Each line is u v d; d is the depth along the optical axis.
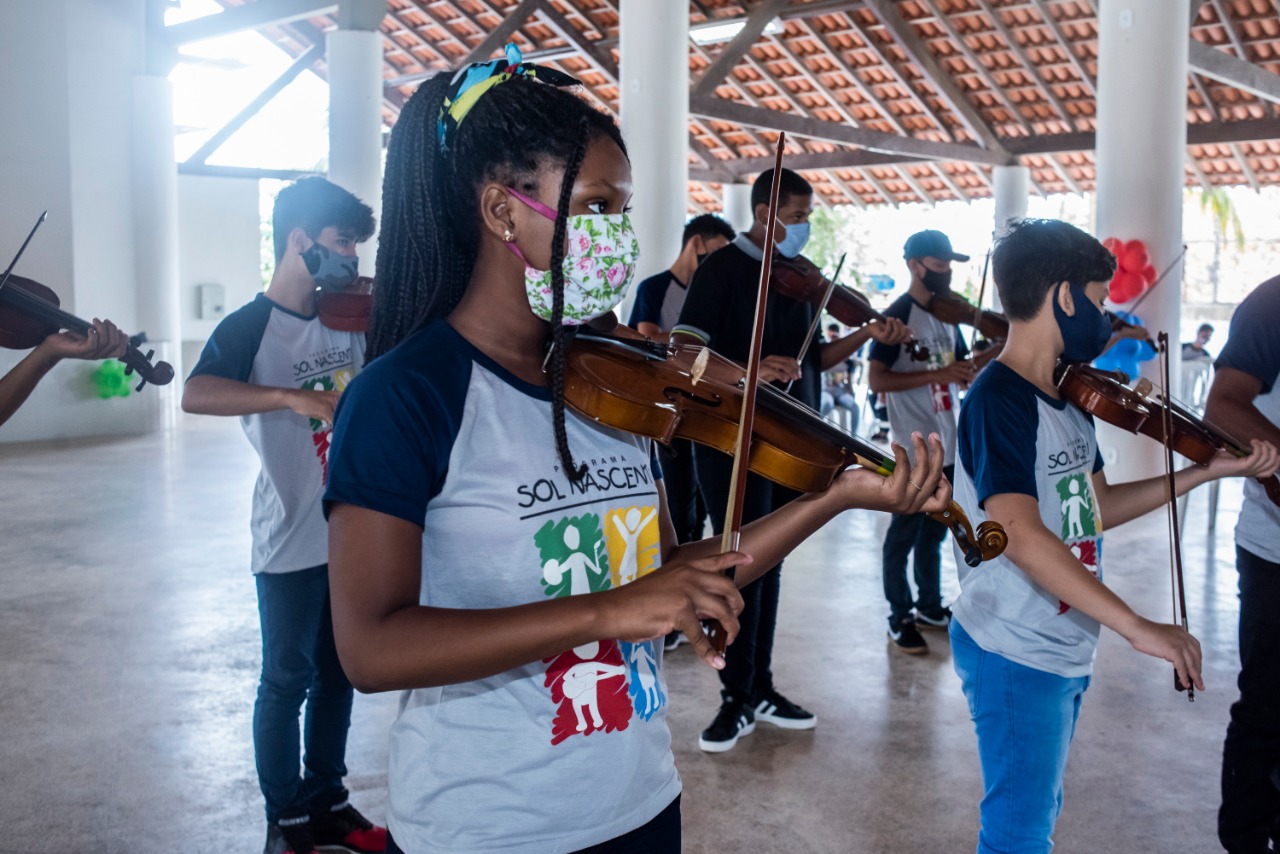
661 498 1.43
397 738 1.25
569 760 1.19
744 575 1.38
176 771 3.08
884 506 1.35
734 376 1.64
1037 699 1.92
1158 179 7.18
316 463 2.48
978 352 4.32
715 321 3.33
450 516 1.16
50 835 2.71
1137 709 3.61
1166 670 3.97
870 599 4.94
